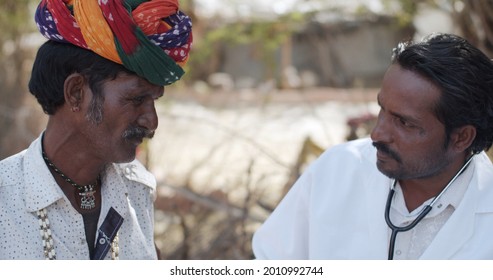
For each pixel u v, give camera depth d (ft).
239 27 19.66
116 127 6.02
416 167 6.38
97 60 5.88
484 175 6.75
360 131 15.47
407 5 18.08
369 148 7.18
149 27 5.86
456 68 6.11
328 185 7.23
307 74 41.86
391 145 6.37
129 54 5.80
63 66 5.91
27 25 19.21
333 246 7.04
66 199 6.16
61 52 5.92
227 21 20.59
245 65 47.62
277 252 7.47
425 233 6.72
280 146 19.66
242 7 20.06
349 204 7.07
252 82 45.60
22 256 6.03
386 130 6.36
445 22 17.26
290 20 19.49
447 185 6.60
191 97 27.50
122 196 6.53
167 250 12.84
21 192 6.14
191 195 13.47
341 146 7.38
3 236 6.02
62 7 5.80
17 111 18.13
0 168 6.19
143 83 6.00
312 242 7.12
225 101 30.94
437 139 6.30
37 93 6.06
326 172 7.30
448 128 6.28
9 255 6.02
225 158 15.17
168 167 15.69
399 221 6.84
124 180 6.71
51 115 6.15
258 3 20.16
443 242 6.57
